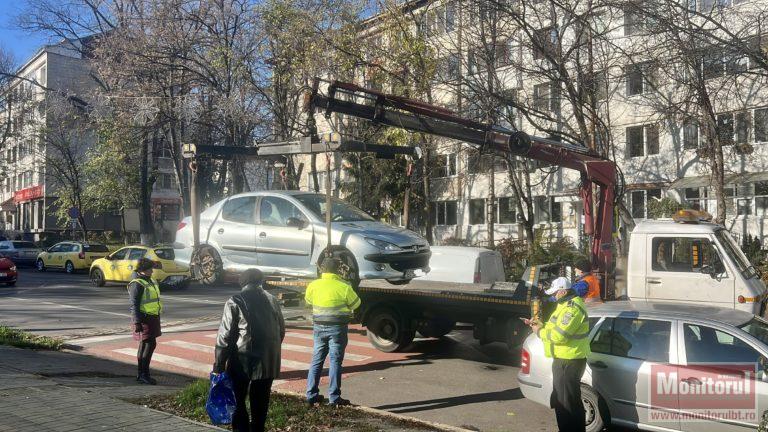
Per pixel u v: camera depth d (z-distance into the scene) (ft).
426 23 73.67
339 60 75.15
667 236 34.24
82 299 65.57
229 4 83.61
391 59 71.15
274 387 29.25
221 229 37.47
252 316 19.07
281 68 80.79
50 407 22.47
